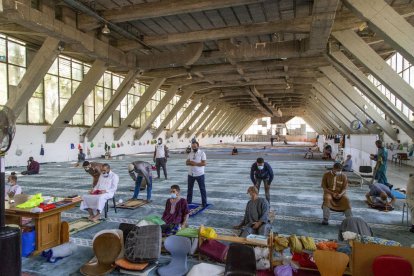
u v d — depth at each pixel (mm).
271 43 12812
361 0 7961
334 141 19359
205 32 11930
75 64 18875
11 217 4594
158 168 11352
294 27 10578
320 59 15734
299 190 9172
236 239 4129
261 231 4598
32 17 8844
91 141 20547
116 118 23297
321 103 25812
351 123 19906
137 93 26047
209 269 3676
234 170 14320
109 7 9852
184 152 27125
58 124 16906
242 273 3338
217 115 39688
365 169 10062
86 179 11320
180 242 3975
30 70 12891
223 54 14203
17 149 15453
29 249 4328
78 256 4324
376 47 14164
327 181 5969
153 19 10984
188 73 18125
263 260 3846
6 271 2729
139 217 6215
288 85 21234
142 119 26750
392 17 7805
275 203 7480
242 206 7199
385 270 3059
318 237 5070
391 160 18484
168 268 3818
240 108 42750
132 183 10336
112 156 21984
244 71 19562
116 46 13609
